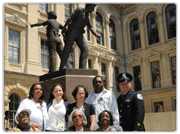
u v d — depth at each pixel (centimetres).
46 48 1920
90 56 2316
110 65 2516
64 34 682
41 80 653
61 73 593
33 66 1722
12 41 1670
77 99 407
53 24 761
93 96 438
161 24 2436
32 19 1814
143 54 2572
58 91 430
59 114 416
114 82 2517
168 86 2283
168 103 2250
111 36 2700
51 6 2025
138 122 392
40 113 422
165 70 2344
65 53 655
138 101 410
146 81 2489
